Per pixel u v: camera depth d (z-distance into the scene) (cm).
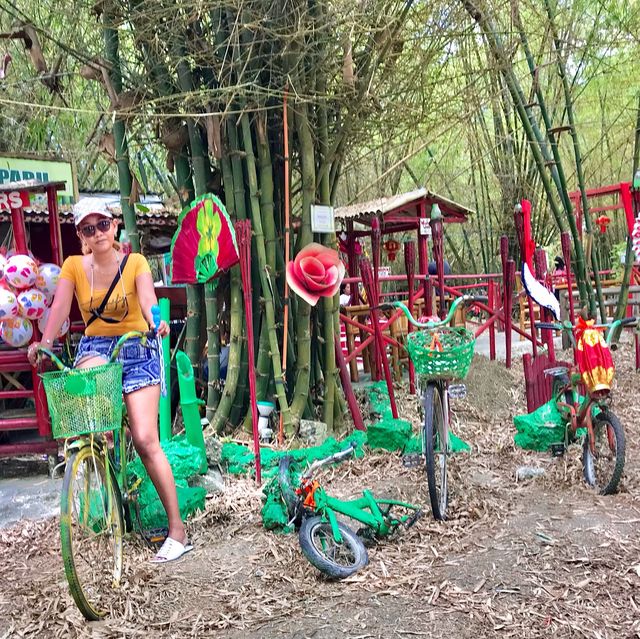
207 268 462
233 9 453
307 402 512
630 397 609
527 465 442
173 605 283
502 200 1121
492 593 275
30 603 288
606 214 1359
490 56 615
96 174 1092
